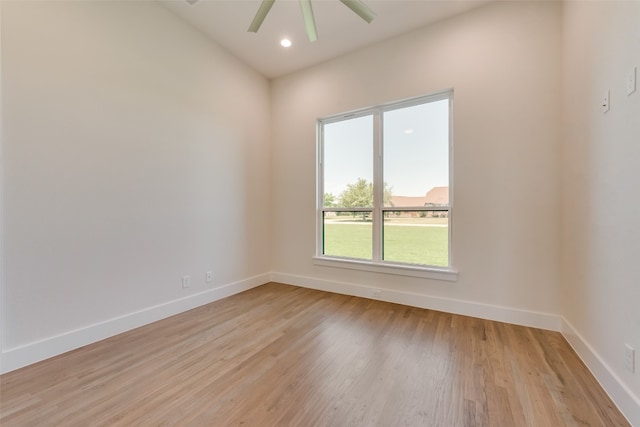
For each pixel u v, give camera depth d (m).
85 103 2.06
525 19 2.35
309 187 3.61
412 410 1.37
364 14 2.00
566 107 2.13
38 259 1.83
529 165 2.34
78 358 1.86
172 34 2.65
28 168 1.79
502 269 2.45
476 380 1.61
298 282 3.69
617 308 1.41
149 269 2.47
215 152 3.11
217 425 1.27
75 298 2.00
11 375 1.66
